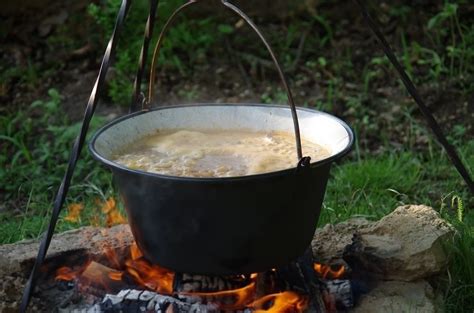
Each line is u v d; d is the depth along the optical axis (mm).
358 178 4668
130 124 3174
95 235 3629
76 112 5621
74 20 6176
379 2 6277
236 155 3020
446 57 5918
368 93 5719
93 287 3291
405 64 5824
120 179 2826
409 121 5441
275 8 6270
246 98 5750
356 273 3400
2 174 5012
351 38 6176
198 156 3004
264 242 2797
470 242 3656
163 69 5941
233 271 2842
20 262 3338
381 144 5301
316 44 6156
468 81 5676
